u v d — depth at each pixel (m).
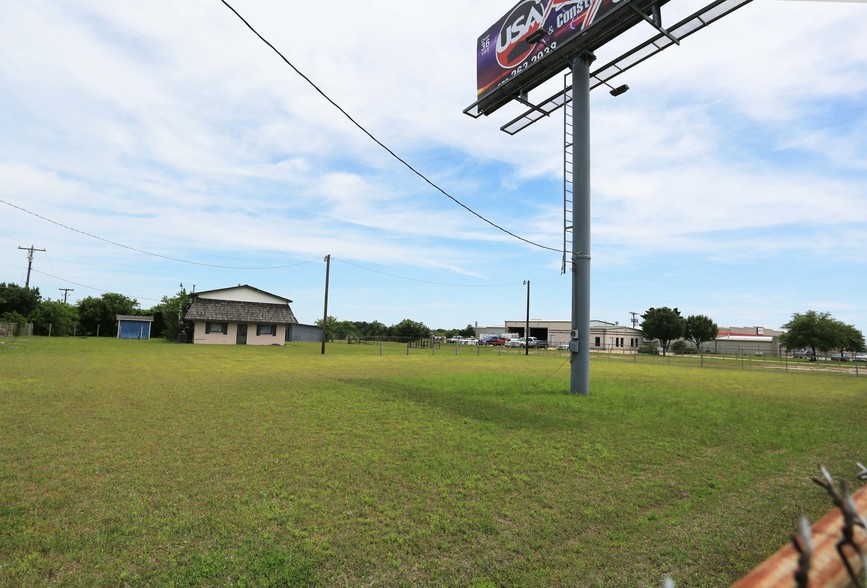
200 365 18.97
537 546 4.00
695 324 72.31
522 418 9.05
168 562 3.58
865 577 0.94
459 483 5.43
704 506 4.95
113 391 11.28
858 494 1.15
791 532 4.34
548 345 66.50
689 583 3.51
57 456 6.10
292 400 10.52
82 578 3.35
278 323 42.94
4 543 3.80
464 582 3.46
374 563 3.67
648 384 15.94
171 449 6.52
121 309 58.84
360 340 58.47
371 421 8.52
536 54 13.88
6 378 13.01
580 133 13.18
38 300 48.22
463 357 32.66
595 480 5.64
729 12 10.84
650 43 12.05
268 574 3.45
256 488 5.12
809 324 50.59
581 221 12.98
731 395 13.39
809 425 9.03
